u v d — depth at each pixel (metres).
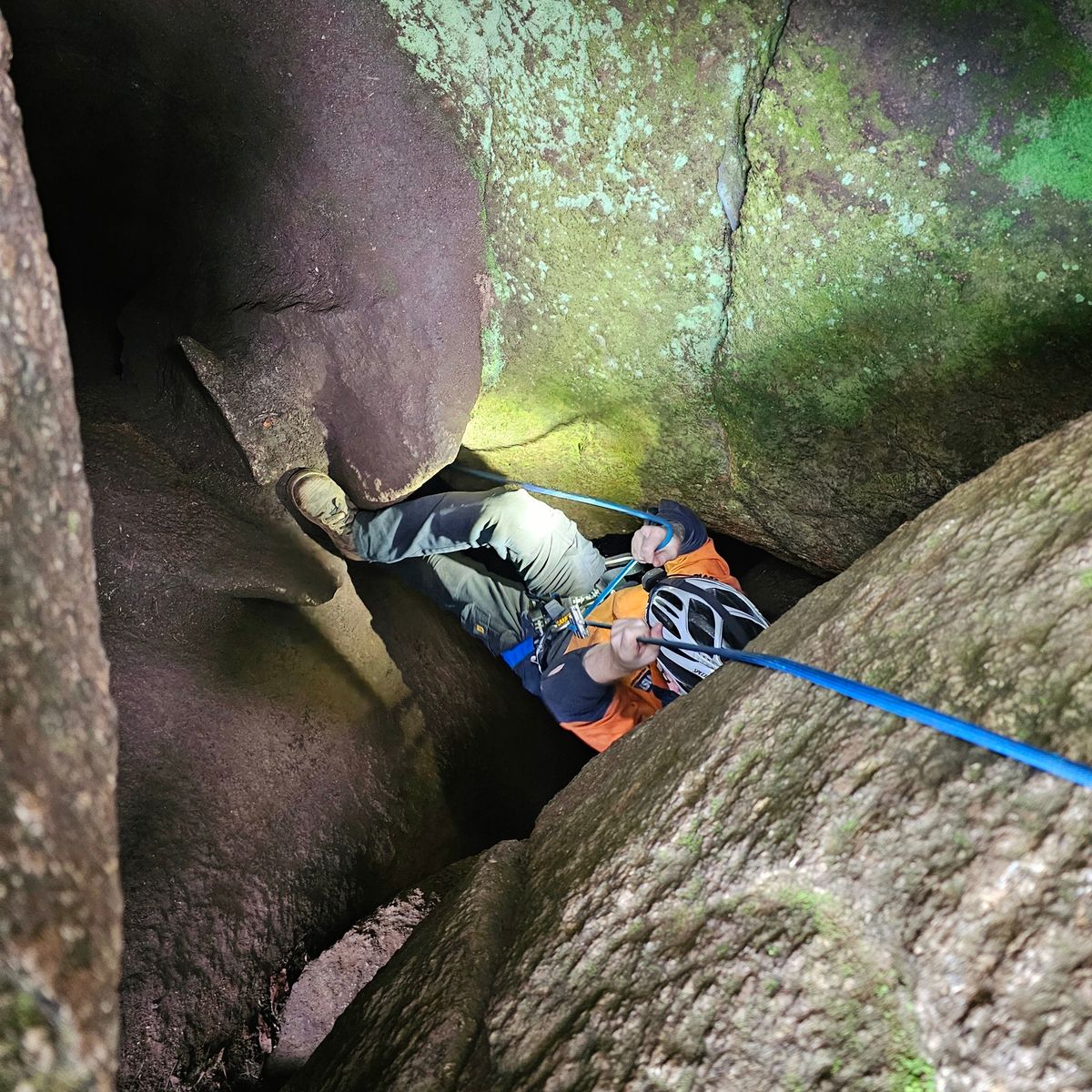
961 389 1.91
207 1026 1.91
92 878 0.69
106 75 2.29
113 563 2.22
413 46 2.03
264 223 2.44
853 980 0.94
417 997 1.43
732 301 2.08
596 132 1.98
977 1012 0.82
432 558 3.00
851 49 1.64
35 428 0.74
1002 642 1.01
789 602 3.07
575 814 1.60
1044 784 0.88
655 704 2.77
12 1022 0.60
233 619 2.39
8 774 0.63
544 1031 1.18
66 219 2.62
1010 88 1.57
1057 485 1.12
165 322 2.62
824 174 1.79
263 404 2.47
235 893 2.08
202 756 2.15
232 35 2.13
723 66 1.78
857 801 1.01
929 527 1.28
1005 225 1.68
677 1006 1.05
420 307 2.33
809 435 2.20
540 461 2.79
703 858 1.15
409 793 2.65
